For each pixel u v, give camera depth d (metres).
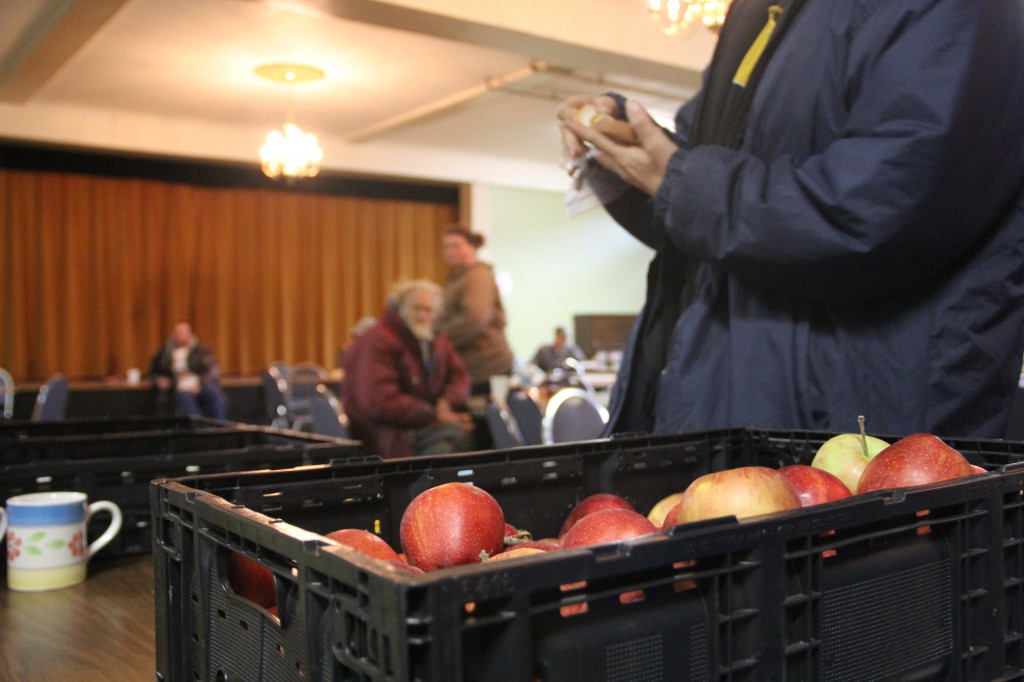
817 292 0.90
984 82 0.79
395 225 10.29
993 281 0.89
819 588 0.48
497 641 0.36
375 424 3.81
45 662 0.77
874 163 0.80
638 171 1.06
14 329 8.36
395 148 8.83
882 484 0.64
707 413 1.08
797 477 0.66
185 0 4.88
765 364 1.01
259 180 9.57
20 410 7.23
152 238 9.04
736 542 0.44
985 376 0.91
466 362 5.24
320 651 0.40
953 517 0.55
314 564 0.40
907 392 0.92
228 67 6.14
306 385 7.83
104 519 1.20
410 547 0.58
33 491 1.17
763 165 0.90
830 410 0.97
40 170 8.49
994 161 0.82
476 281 5.26
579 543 0.58
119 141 7.43
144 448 1.60
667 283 1.22
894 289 0.89
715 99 1.11
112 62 6.01
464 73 6.34
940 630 0.54
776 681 0.45
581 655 0.39
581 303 11.79
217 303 9.38
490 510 0.59
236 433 1.66
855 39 0.88
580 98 1.20
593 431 2.53
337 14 4.41
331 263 9.94
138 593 1.03
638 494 0.88
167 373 7.76
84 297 8.72
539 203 11.53
